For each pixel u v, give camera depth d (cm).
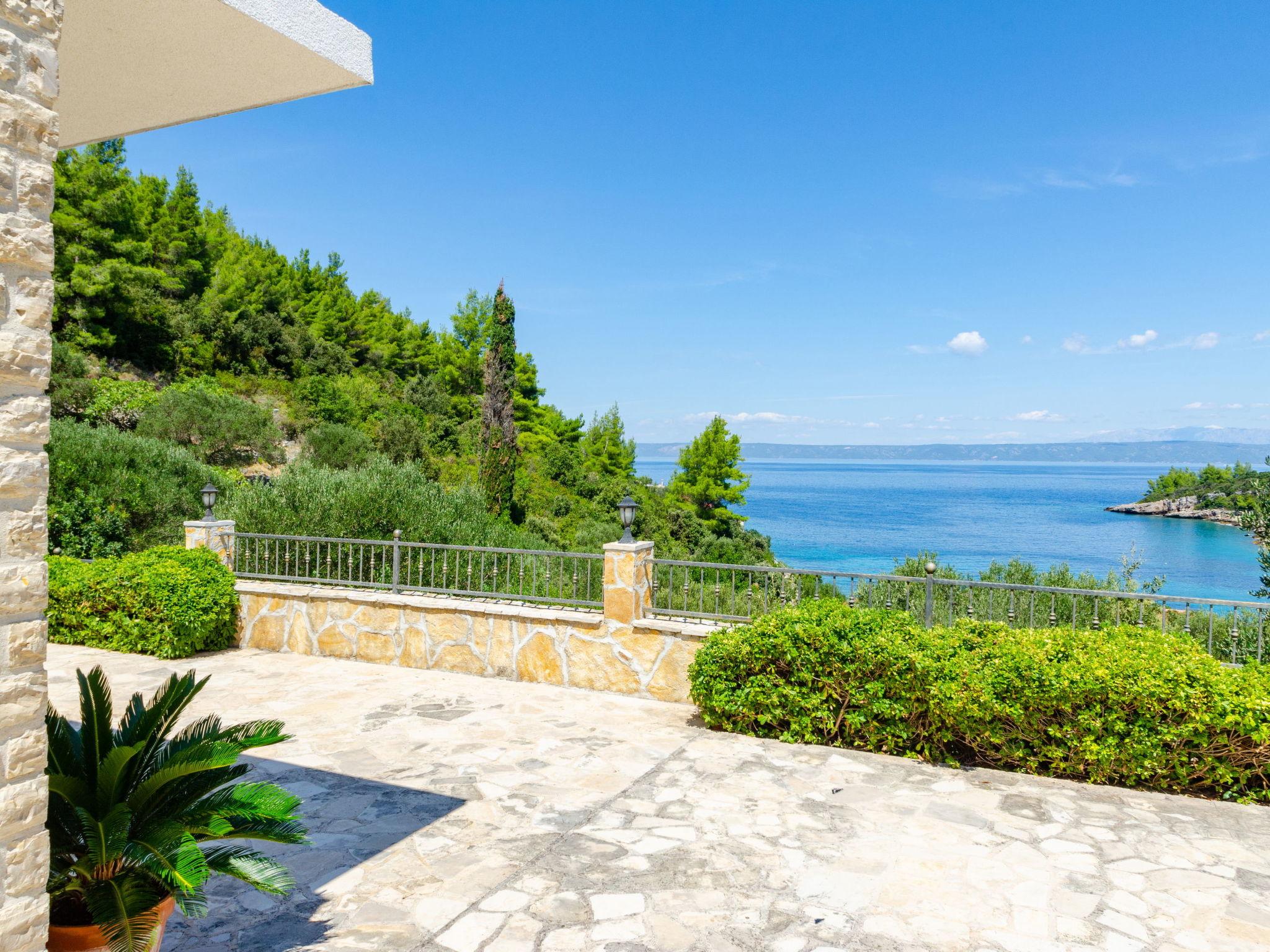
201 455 2266
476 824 477
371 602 878
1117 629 613
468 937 355
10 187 216
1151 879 417
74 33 318
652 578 802
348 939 353
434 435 3647
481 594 851
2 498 213
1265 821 495
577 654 786
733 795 528
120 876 284
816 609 659
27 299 221
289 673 831
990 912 383
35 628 220
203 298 3666
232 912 376
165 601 862
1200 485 9131
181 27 312
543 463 4322
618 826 477
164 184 3656
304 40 325
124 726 342
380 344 5197
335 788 532
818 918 375
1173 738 527
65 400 2189
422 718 686
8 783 212
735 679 653
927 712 598
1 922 210
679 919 372
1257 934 365
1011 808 511
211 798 320
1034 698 554
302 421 3088
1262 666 553
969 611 672
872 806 512
